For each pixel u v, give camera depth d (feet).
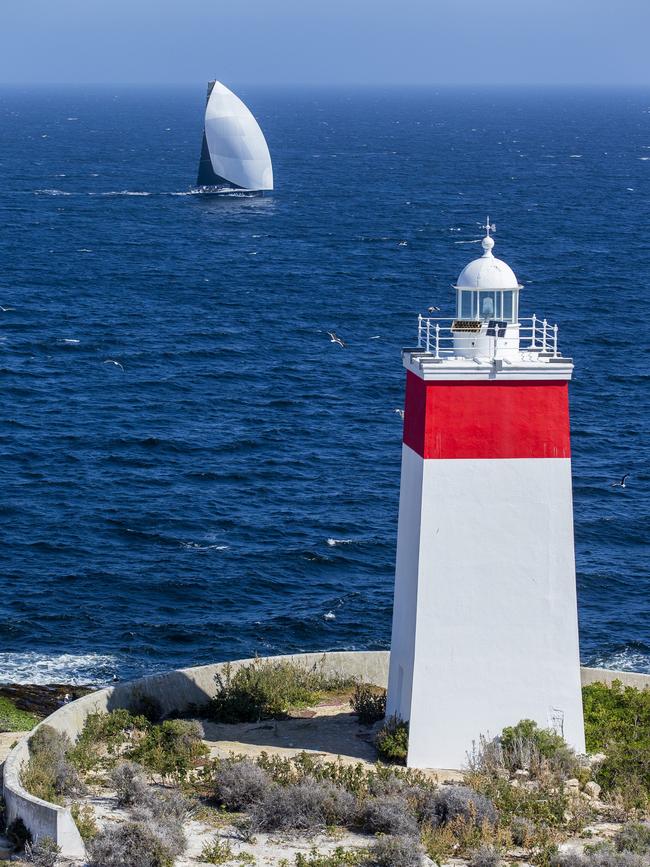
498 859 290.76
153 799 314.96
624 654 545.44
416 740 346.74
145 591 592.19
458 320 347.56
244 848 298.15
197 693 402.93
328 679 419.95
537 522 344.28
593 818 322.14
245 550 642.22
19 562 616.80
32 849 290.15
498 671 347.36
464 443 340.59
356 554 643.04
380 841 290.97
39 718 421.18
